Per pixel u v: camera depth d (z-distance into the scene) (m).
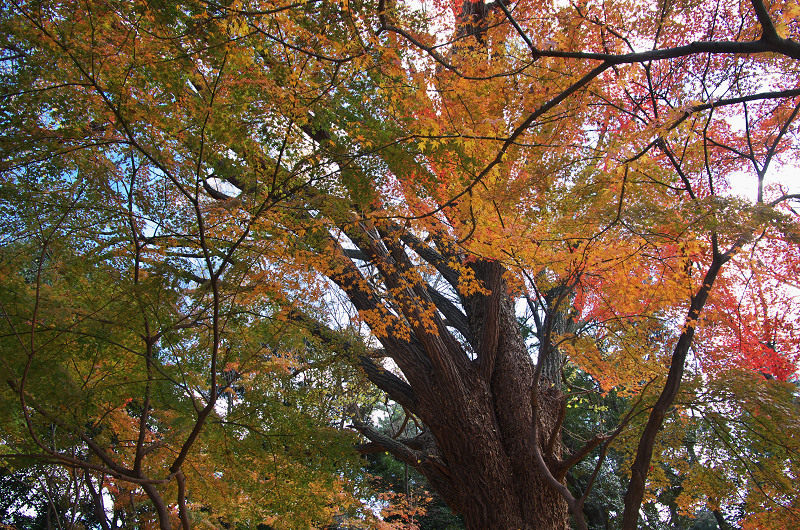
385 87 3.78
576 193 4.18
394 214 4.95
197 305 4.57
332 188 4.27
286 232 4.44
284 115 3.74
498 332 8.34
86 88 3.63
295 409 5.98
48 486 7.46
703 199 4.34
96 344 4.23
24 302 3.77
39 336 3.80
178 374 5.19
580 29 4.42
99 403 4.59
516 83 4.04
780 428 6.25
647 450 5.52
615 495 13.53
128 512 9.11
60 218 4.08
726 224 4.16
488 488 7.52
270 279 4.66
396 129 3.96
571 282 5.46
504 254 5.16
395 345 8.29
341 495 7.04
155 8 3.08
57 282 4.64
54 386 3.71
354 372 7.19
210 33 3.22
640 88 6.35
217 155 4.09
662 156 6.34
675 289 5.39
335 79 3.84
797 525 6.18
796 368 6.82
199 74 3.64
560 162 4.04
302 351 6.56
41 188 4.07
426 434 9.36
